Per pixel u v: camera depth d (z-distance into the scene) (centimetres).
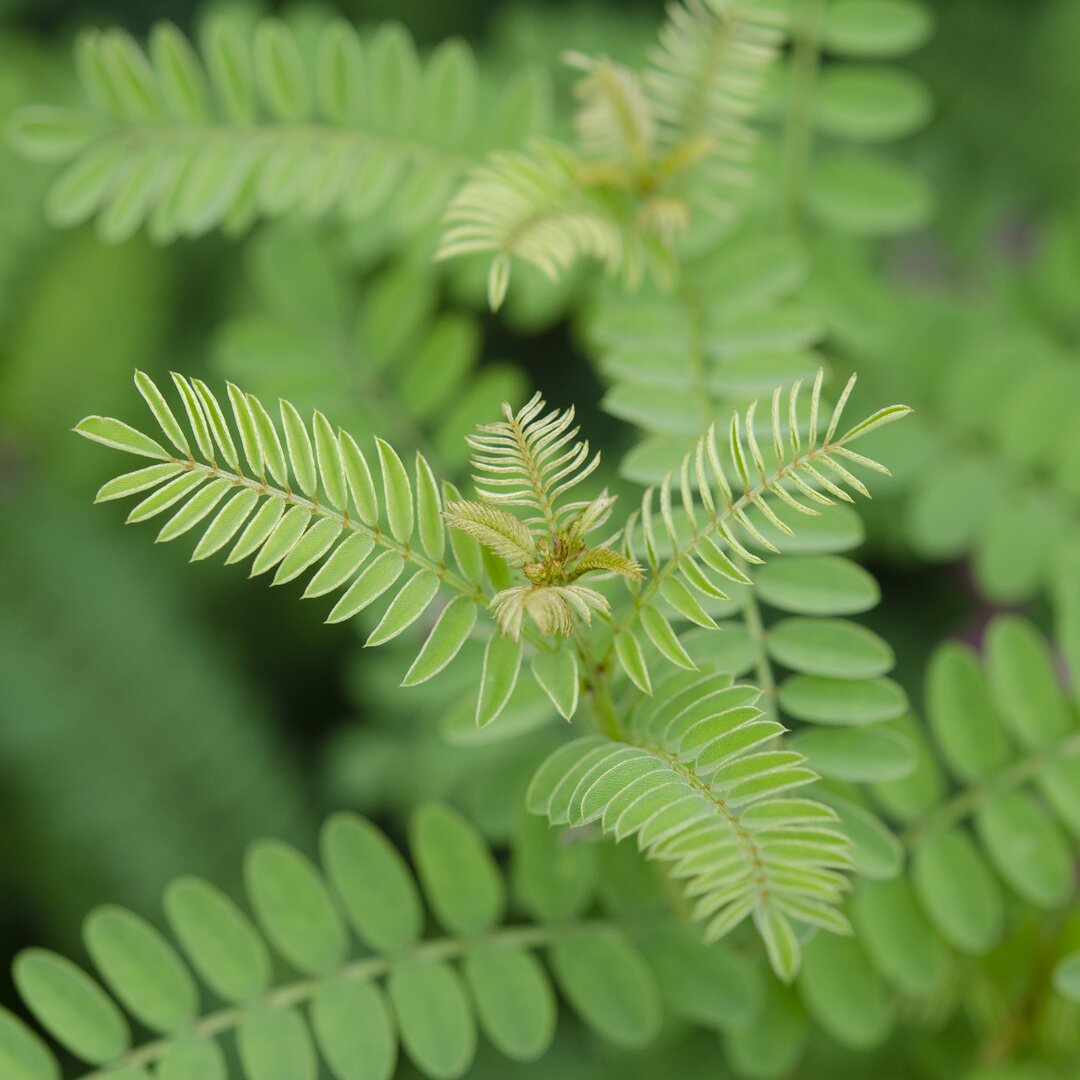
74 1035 64
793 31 71
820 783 65
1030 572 73
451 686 69
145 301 89
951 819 67
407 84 70
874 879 67
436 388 72
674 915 66
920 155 90
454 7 98
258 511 61
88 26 103
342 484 61
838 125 71
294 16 77
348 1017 65
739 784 60
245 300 89
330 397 72
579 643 62
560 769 62
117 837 81
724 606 64
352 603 61
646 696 62
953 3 93
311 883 66
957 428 74
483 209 65
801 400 65
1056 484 73
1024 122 90
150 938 65
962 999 70
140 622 83
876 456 74
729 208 69
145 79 69
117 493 60
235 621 88
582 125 67
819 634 64
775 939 61
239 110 69
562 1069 76
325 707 90
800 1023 68
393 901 66
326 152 69
